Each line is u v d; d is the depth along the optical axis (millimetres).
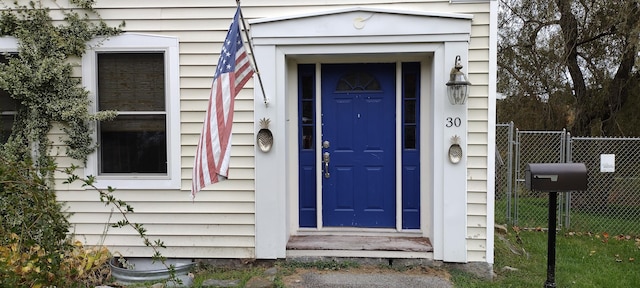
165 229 4988
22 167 3398
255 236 4891
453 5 4625
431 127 4875
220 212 4934
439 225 4734
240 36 3980
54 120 4926
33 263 3033
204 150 3646
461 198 4664
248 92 4844
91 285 4395
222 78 3664
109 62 4957
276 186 4832
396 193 5172
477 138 4652
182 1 4848
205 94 4879
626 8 8961
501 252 5469
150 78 4941
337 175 5250
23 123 4965
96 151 4961
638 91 10094
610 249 6047
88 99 4906
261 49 4754
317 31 4707
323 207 5281
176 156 4918
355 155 5223
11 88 4766
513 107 11703
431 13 4566
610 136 10461
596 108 10766
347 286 4312
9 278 2871
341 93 5191
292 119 5152
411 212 5195
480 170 4668
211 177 3605
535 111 11477
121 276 4555
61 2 4867
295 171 5207
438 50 4625
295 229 5246
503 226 6730
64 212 4914
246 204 4914
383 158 5195
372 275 4598
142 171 5008
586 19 10367
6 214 3561
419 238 5078
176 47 4855
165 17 4855
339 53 4734
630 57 9570
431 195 4906
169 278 4168
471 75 4617
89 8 4840
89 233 5004
